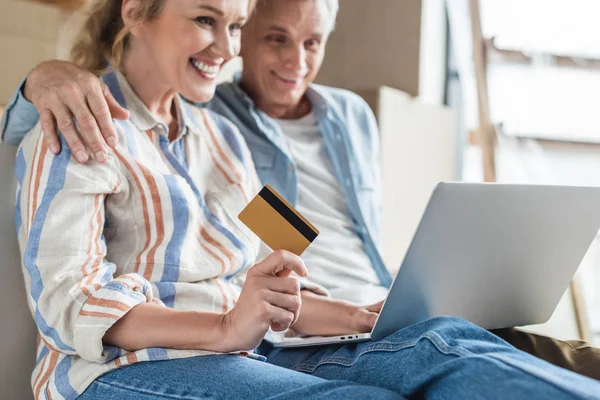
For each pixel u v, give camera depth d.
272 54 1.74
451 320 1.05
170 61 1.32
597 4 2.68
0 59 1.70
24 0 1.73
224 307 1.29
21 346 1.32
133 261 1.24
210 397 1.01
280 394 0.96
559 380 0.84
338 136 1.80
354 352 1.19
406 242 2.52
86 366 1.13
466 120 2.88
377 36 2.54
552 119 2.72
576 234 1.27
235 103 1.75
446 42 2.92
